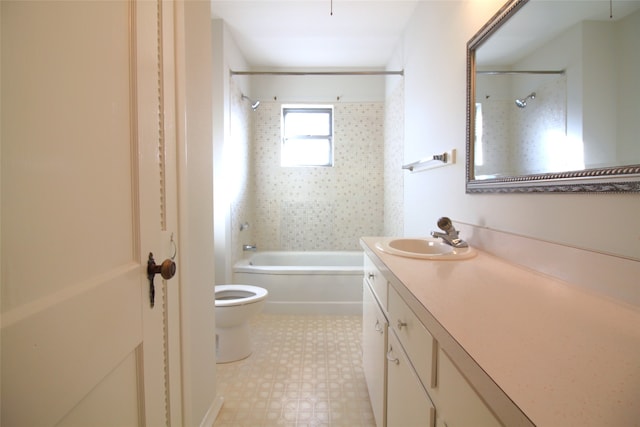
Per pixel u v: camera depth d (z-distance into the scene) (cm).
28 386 41
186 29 116
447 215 173
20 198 40
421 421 76
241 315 193
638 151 68
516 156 114
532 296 76
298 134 372
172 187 92
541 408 37
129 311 66
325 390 169
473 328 58
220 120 260
